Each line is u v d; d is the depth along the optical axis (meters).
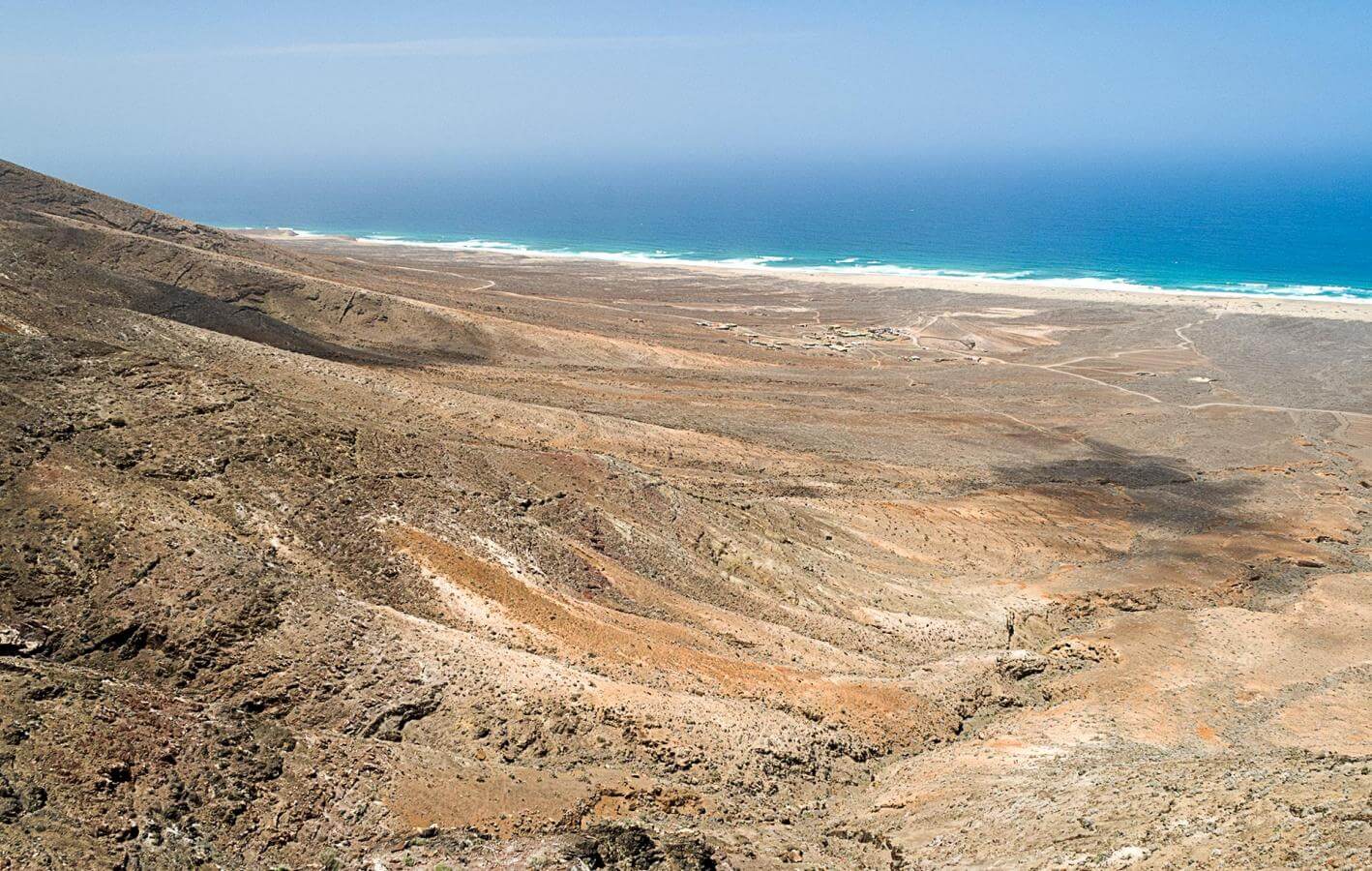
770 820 21.64
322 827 17.78
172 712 19.19
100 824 15.82
